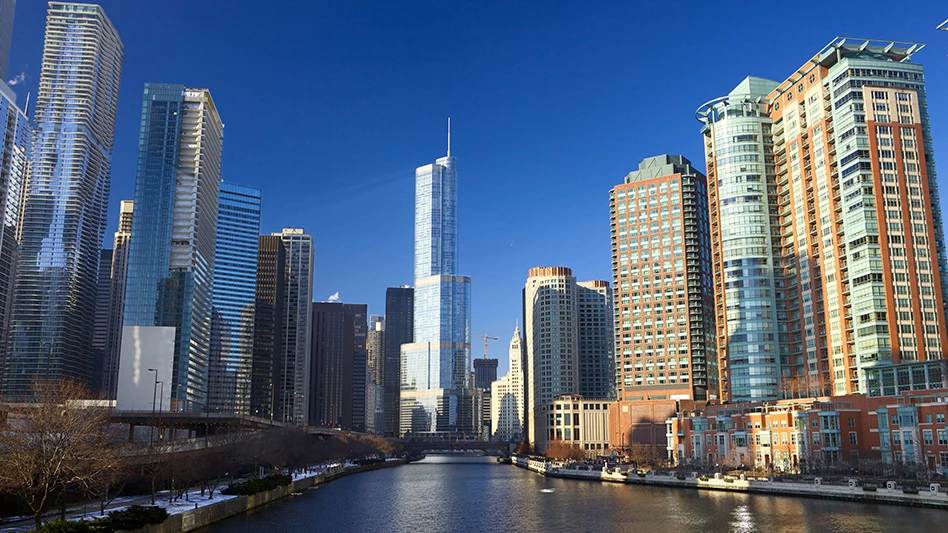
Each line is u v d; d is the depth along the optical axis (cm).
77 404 11938
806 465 18400
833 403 18412
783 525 11475
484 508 15150
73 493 12144
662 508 14138
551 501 16288
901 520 11456
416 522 13050
